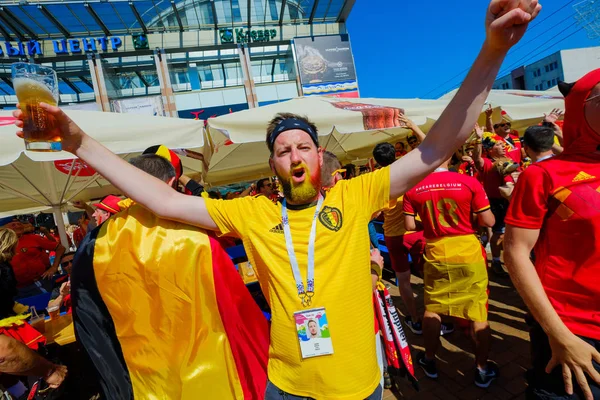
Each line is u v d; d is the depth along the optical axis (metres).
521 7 0.97
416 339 3.31
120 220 1.53
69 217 15.89
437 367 2.80
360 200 1.36
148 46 21.45
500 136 5.32
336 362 1.24
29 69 1.13
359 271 1.31
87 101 21.20
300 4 22.03
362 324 1.30
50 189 4.89
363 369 1.28
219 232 1.49
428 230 2.56
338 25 23.94
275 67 24.47
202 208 1.42
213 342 1.55
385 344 2.10
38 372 1.99
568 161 1.28
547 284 1.34
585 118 1.23
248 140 3.28
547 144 2.60
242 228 1.41
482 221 2.42
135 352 1.53
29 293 4.20
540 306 1.26
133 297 1.50
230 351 1.57
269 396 1.36
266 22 22.81
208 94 22.38
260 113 3.54
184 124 3.06
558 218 1.28
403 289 3.44
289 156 1.34
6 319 1.94
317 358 1.25
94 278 1.50
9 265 2.06
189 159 6.81
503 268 4.59
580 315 1.25
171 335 1.53
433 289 2.57
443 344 3.12
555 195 1.26
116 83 22.28
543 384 1.36
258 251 1.36
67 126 1.23
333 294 1.26
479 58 1.14
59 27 19.56
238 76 23.55
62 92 22.56
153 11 19.80
